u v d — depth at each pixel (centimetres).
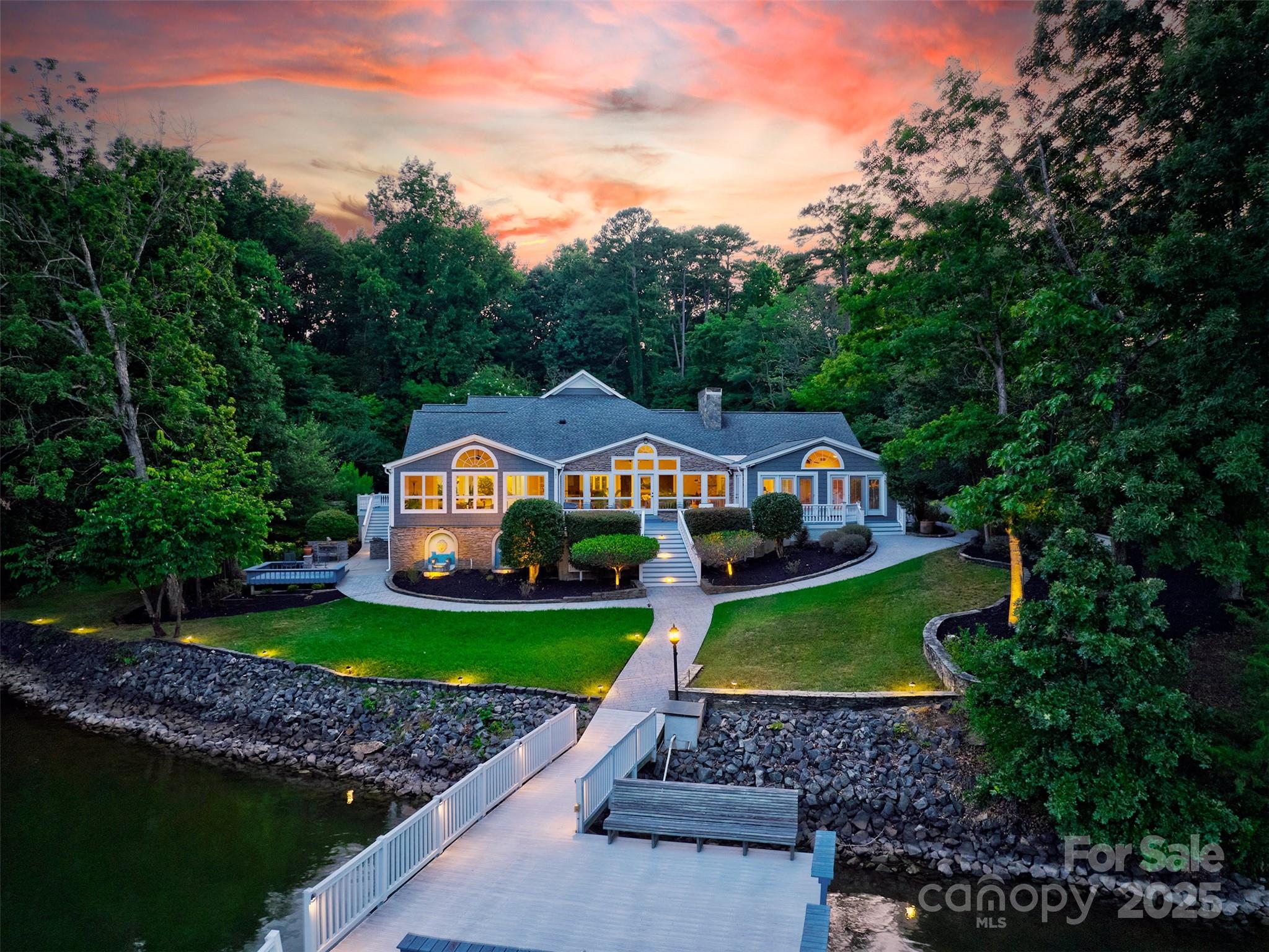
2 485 2850
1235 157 1595
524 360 7994
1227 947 1155
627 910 1095
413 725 1944
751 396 6328
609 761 1456
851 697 1797
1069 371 1670
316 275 7138
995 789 1382
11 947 1110
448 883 1162
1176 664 1404
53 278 2822
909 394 3023
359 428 5850
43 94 2772
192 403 2916
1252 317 1495
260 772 1822
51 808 1617
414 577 3209
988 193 2027
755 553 3103
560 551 3020
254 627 2670
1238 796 1400
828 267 6425
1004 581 2511
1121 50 1939
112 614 3027
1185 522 1477
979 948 1136
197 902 1233
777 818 1300
